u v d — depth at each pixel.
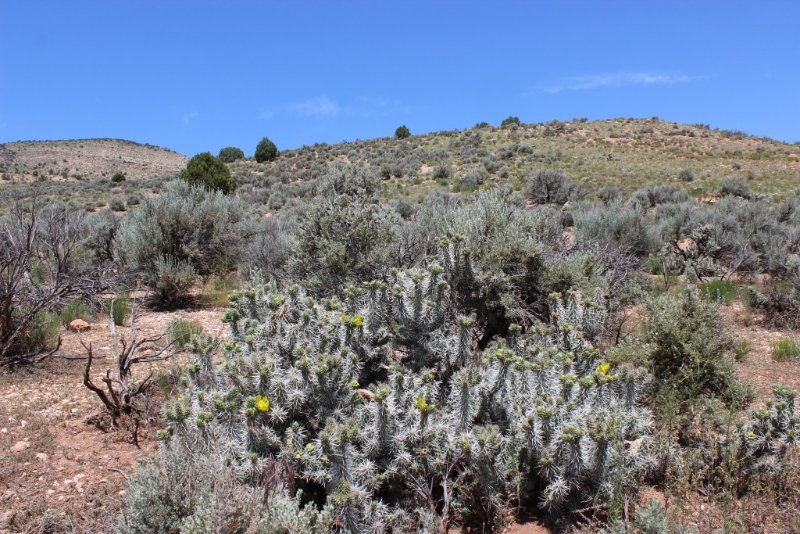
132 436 4.29
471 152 47.81
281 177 44.56
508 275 5.48
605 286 5.94
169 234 10.63
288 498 2.72
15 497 3.44
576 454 3.13
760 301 8.23
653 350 4.74
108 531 3.01
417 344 4.04
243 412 3.17
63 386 5.21
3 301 5.87
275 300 4.00
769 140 54.22
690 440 4.07
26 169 72.56
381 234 7.38
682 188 29.70
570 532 3.22
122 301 8.88
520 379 3.61
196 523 2.54
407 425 3.28
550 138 54.81
